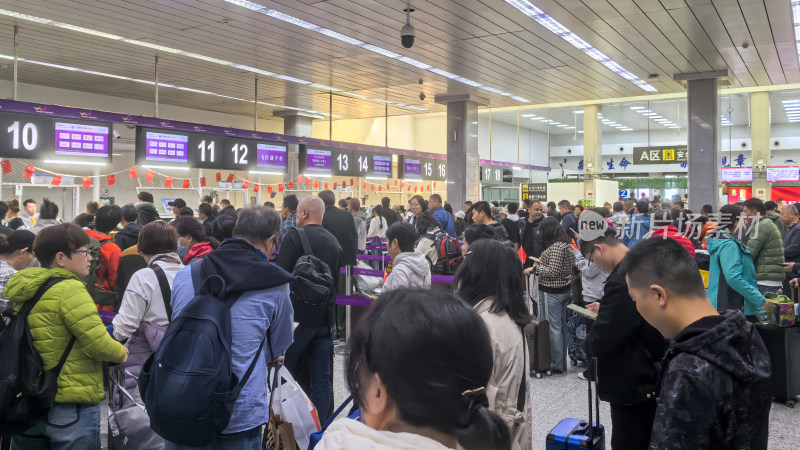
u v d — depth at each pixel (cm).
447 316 84
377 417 88
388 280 366
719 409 134
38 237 267
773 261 533
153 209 647
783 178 2298
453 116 1420
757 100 2338
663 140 3475
